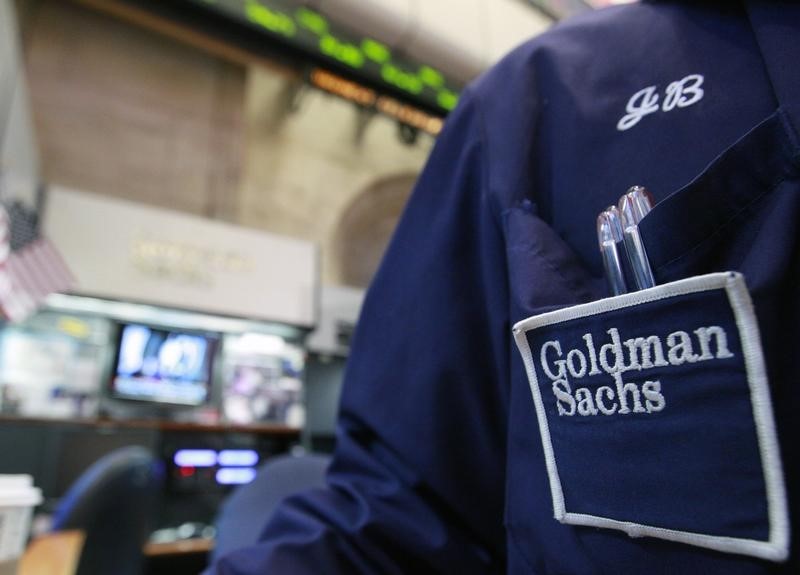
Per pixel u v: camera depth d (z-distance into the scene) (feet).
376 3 12.39
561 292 0.95
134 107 13.16
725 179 0.77
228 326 10.57
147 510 4.78
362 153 18.22
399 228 1.48
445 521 1.13
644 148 1.01
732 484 0.64
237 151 14.47
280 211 16.55
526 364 0.91
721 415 0.65
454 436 1.15
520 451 0.97
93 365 9.34
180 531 8.84
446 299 1.22
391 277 1.43
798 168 0.71
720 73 0.97
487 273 1.17
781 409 0.65
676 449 0.69
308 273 11.35
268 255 10.95
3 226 6.23
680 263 0.79
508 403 1.11
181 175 13.50
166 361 9.88
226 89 14.67
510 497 0.97
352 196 18.02
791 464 0.63
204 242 10.27
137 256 9.49
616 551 0.77
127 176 12.75
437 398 1.17
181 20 11.91
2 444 7.71
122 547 4.38
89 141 12.41
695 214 0.78
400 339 1.29
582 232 1.06
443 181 1.38
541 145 1.21
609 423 0.76
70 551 3.68
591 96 1.16
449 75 13.92
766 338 0.64
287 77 13.85
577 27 1.33
